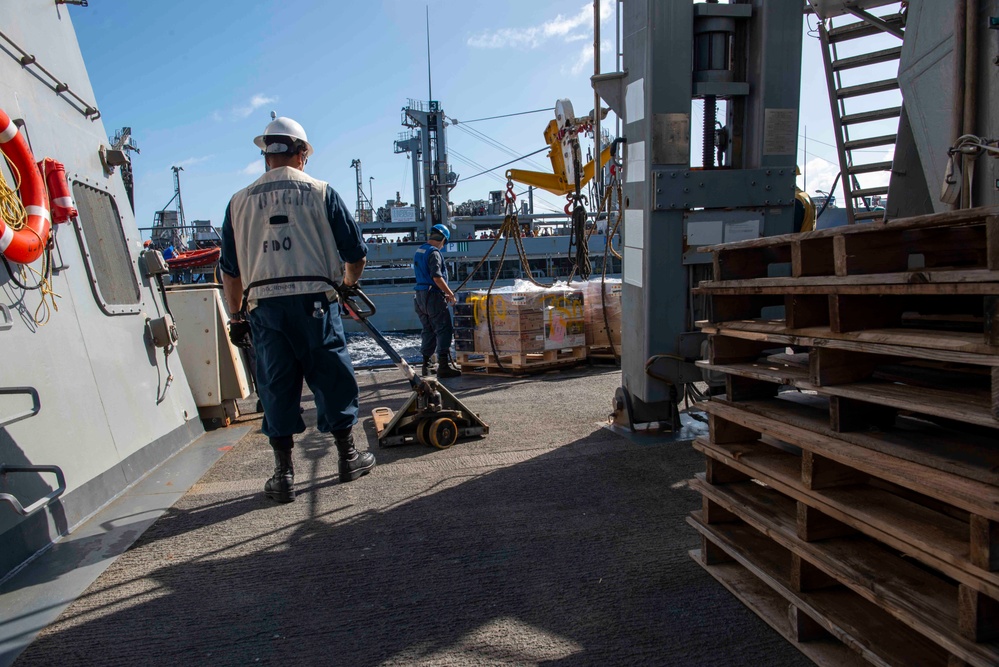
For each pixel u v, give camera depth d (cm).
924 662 152
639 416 440
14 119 317
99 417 343
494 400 585
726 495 222
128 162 462
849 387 170
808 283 174
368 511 313
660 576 234
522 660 186
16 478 263
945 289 133
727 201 382
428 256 723
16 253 273
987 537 129
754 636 194
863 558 171
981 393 151
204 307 507
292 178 334
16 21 333
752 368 210
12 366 276
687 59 371
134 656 196
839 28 434
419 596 227
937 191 280
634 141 399
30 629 212
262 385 333
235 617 217
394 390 685
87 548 277
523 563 249
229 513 317
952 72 263
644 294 398
